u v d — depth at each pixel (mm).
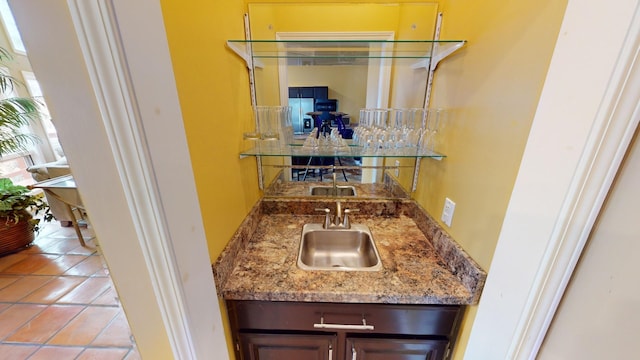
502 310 651
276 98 1234
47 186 2115
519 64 607
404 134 1205
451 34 938
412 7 1065
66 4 370
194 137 638
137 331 588
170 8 534
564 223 491
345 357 932
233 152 916
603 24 407
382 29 1131
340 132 1281
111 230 502
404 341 892
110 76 393
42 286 1954
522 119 598
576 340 518
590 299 490
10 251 2352
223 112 824
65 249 2457
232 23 892
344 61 1208
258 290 811
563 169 483
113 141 431
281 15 1112
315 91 1241
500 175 677
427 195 1149
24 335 1554
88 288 1931
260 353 938
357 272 904
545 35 530
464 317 843
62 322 1637
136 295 553
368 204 1324
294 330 898
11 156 3891
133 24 396
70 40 385
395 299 810
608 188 444
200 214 603
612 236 450
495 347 681
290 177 1350
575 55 451
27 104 3033
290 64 1199
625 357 444
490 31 717
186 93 599
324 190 1366
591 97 432
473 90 802
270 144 1199
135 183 454
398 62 1179
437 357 917
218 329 706
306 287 831
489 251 729
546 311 553
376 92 1236
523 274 580
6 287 1943
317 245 1244
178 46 565
